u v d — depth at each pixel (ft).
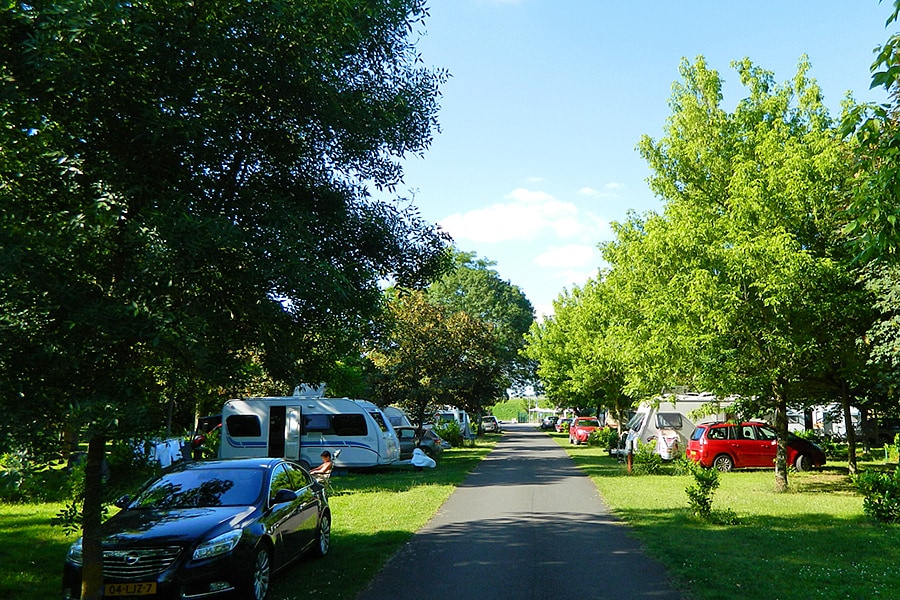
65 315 17.35
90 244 18.70
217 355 20.26
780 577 27.30
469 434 146.10
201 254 17.58
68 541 37.14
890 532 37.65
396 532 38.04
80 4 16.05
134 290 17.72
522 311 230.48
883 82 20.54
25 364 17.28
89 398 16.99
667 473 74.43
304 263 19.36
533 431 253.03
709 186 73.00
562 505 49.73
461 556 32.19
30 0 17.22
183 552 23.36
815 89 70.54
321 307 20.94
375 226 24.76
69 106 18.33
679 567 29.12
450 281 222.28
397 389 102.94
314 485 33.68
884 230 21.50
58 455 17.65
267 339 21.65
